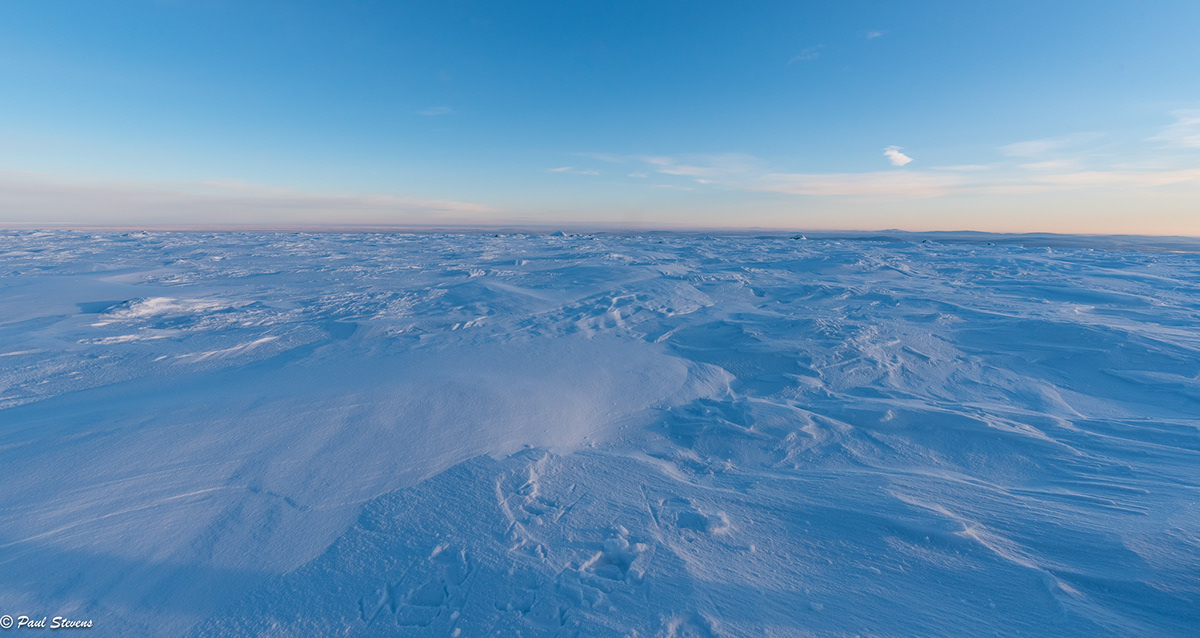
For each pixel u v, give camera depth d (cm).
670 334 731
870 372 564
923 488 309
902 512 278
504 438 369
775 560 240
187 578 219
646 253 2116
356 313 790
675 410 458
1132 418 438
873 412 436
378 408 389
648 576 225
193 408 371
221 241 2684
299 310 806
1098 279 1299
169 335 630
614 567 234
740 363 604
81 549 231
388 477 303
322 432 348
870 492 304
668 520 272
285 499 276
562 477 316
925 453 378
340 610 204
